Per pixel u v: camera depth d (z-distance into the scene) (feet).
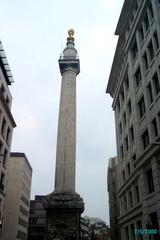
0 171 181.37
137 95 132.57
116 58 177.78
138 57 133.69
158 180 97.91
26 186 351.87
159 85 106.63
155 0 115.34
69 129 203.92
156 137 102.68
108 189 313.94
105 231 411.75
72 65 230.68
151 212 103.09
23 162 330.75
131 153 141.18
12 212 303.68
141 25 134.51
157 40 113.39
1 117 183.83
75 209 171.94
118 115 182.29
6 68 200.85
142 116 126.00
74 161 196.65
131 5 146.72
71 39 254.88
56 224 168.04
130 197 141.49
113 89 198.29
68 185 185.68
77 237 164.14
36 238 405.18
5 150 195.93
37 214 418.72
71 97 217.36
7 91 201.67
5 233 293.02
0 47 187.01
